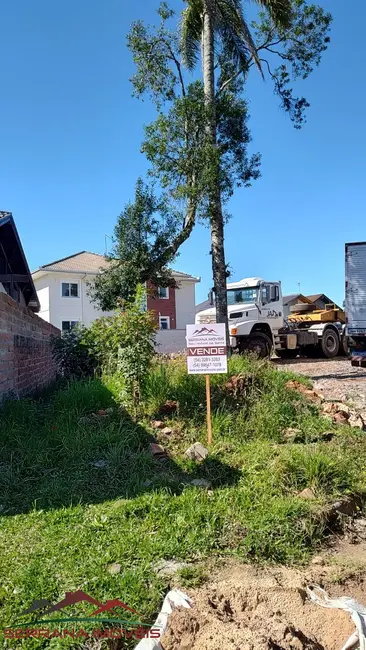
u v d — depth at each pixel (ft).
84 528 13.55
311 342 71.31
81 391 26.13
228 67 55.16
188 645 9.12
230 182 48.34
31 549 12.46
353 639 9.21
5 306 26.02
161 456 19.20
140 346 24.61
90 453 19.10
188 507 14.87
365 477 18.10
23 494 15.98
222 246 47.57
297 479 17.20
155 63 52.47
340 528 15.31
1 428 20.88
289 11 49.37
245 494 16.01
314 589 11.47
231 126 53.57
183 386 25.79
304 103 54.80
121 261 56.70
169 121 47.16
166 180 47.67
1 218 39.83
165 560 12.45
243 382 26.37
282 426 22.71
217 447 19.97
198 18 53.78
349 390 39.24
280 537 13.87
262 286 64.23
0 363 24.64
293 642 9.15
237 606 10.59
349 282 55.21
